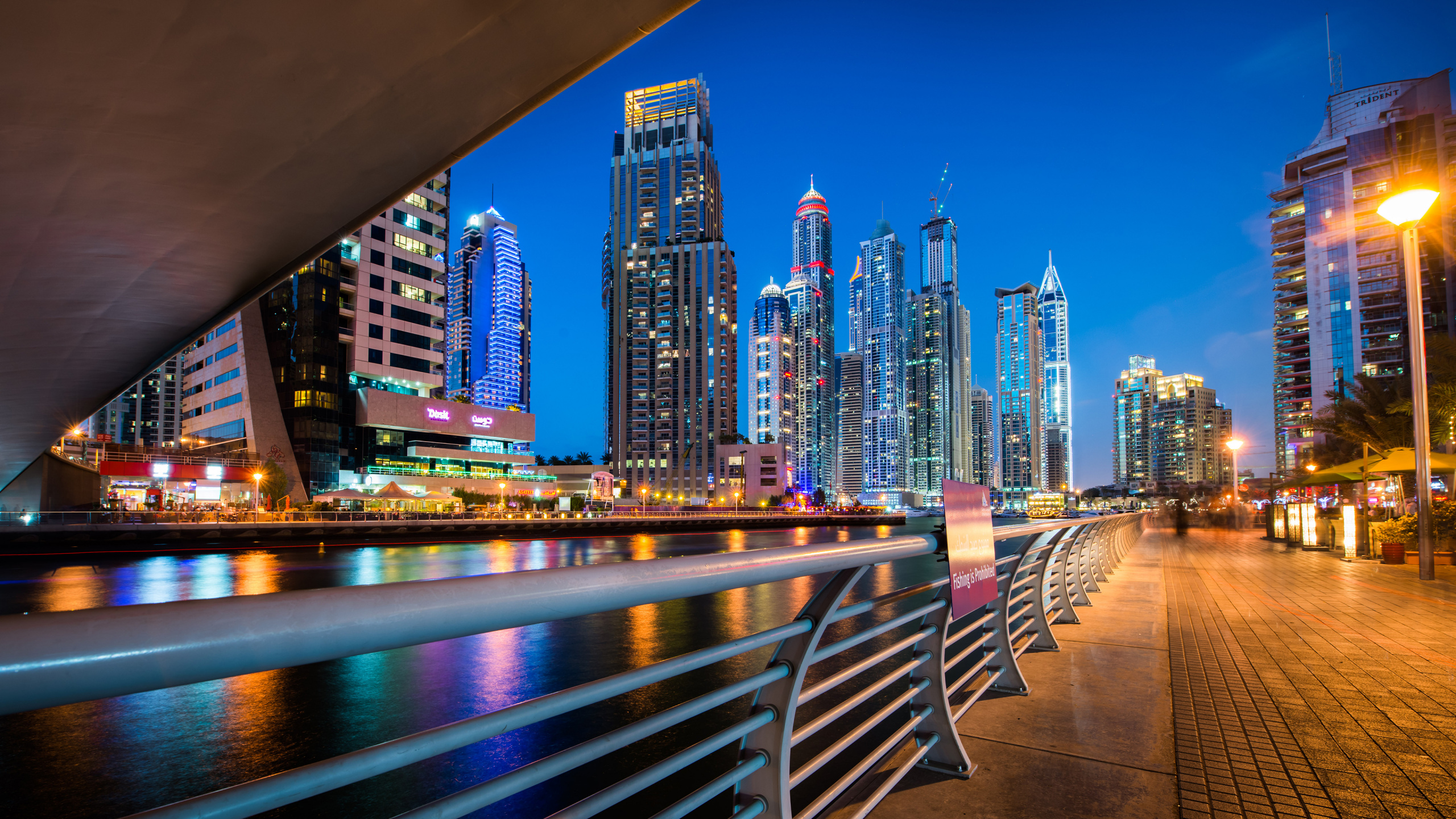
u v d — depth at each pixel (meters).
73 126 9.16
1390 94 114.50
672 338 165.12
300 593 0.86
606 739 1.41
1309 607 8.89
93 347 19.19
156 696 7.17
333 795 4.63
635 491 161.00
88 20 7.33
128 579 21.84
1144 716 4.14
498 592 1.08
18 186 10.37
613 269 175.75
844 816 2.73
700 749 1.71
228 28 7.84
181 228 12.74
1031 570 6.05
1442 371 28.05
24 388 21.95
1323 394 111.06
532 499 95.88
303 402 83.94
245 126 9.81
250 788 0.90
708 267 166.50
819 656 2.18
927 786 3.14
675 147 178.25
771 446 153.25
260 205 12.20
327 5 7.70
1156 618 7.61
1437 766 3.52
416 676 8.01
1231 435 38.44
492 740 5.69
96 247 12.98
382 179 11.82
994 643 4.64
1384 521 19.31
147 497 67.56
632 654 9.23
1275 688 4.95
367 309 92.12
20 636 0.62
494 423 107.44
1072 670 5.27
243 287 16.05
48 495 47.78
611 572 1.29
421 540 47.88
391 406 92.94
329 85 9.16
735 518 86.25
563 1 8.17
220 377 90.81
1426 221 97.31
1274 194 123.44
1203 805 3.06
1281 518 26.03
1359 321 108.06
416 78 9.29
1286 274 119.50
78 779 4.98
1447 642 6.60
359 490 79.69
